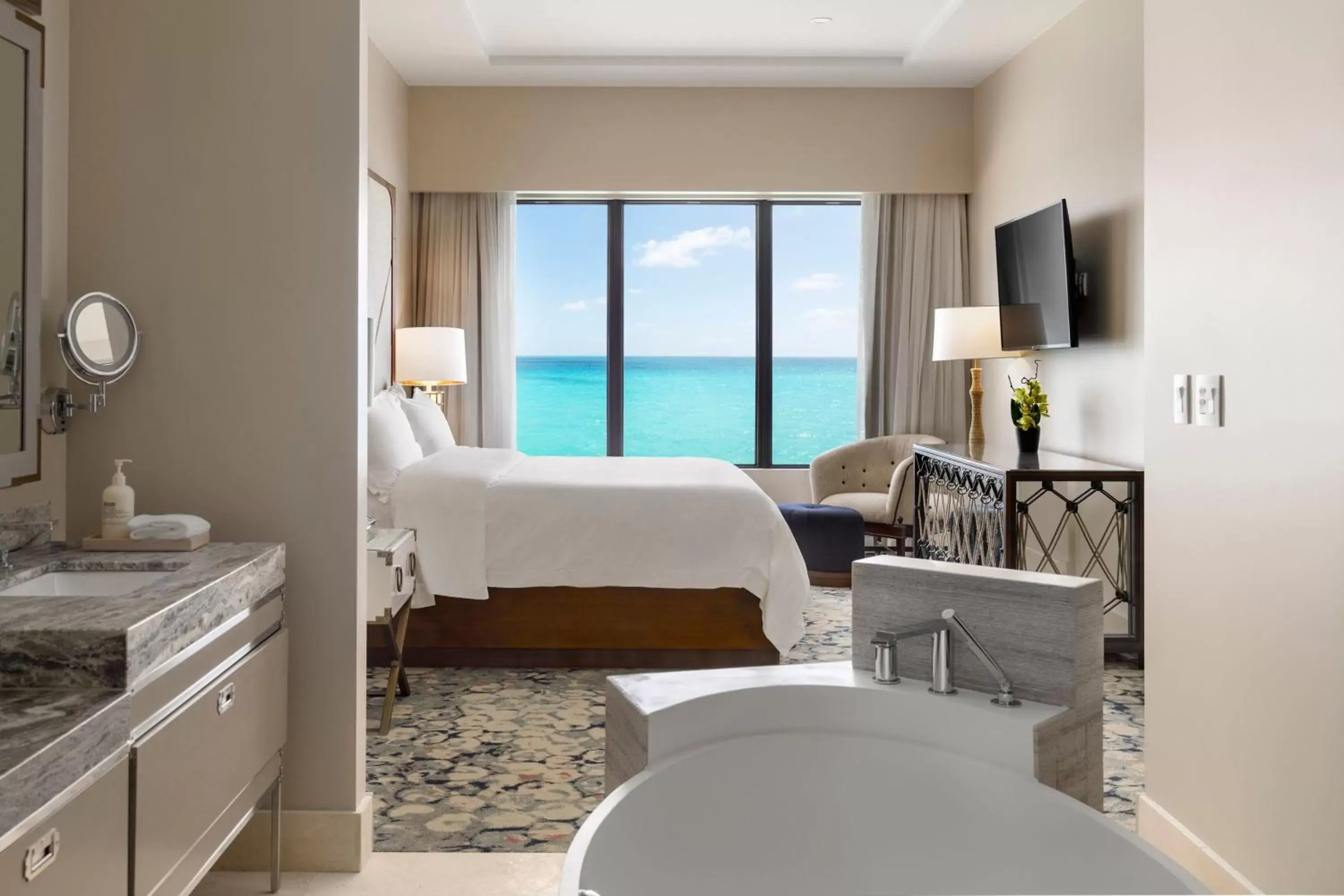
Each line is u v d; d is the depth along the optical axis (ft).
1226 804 6.97
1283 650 6.31
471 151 20.58
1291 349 6.20
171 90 7.80
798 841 6.03
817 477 20.51
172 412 7.88
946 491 16.88
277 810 7.41
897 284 21.24
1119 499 14.25
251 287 7.86
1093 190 15.67
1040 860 5.47
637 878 5.28
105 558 6.75
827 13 17.16
